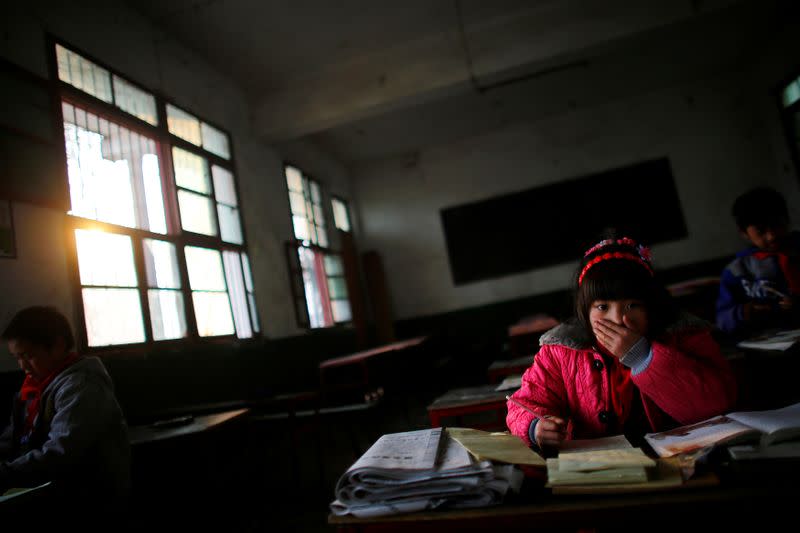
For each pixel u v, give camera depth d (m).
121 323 3.20
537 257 8.02
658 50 6.64
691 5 4.82
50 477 1.73
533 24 5.18
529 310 7.97
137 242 3.46
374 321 8.12
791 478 0.67
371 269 8.23
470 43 5.30
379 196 8.64
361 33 5.08
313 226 6.78
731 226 7.46
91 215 3.14
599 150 7.93
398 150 8.39
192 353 3.76
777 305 1.94
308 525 2.32
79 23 3.34
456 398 2.06
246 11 4.36
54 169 2.89
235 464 3.33
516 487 0.75
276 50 5.02
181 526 2.46
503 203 8.20
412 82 5.39
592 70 6.86
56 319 1.95
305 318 5.77
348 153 8.10
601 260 1.05
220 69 5.10
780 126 6.94
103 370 1.99
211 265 4.35
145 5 3.97
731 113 7.57
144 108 3.90
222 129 4.96
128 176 3.57
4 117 2.64
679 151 7.70
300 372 5.34
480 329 8.10
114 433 1.91
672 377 0.98
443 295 8.28
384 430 4.18
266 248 5.30
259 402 3.20
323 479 3.00
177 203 3.99
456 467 0.76
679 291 4.34
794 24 6.11
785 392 1.58
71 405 1.79
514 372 2.59
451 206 8.38
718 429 0.85
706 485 0.69
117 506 1.85
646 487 0.70
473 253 8.24
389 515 0.75
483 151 8.32
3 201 2.58
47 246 2.78
